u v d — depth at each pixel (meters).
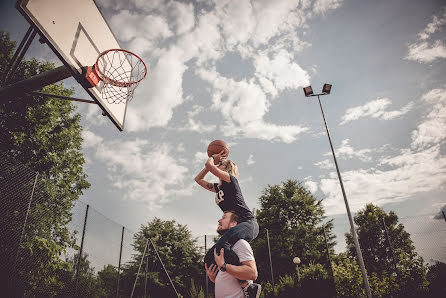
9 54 12.44
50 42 4.24
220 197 2.45
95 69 5.13
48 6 4.29
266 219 27.94
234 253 1.89
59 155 13.80
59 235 7.10
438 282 10.34
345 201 12.17
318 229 26.19
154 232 29.02
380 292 11.32
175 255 26.55
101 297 8.50
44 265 6.30
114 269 9.48
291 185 29.80
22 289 5.63
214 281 2.08
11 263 5.38
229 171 2.52
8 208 5.50
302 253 24.17
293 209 28.22
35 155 12.88
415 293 10.49
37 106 13.12
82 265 7.57
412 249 11.30
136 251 11.71
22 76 12.85
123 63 6.14
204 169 2.94
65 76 4.90
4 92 4.65
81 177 14.52
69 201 7.54
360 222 28.66
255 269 1.86
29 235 6.07
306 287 13.05
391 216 27.44
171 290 21.66
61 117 14.38
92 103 5.47
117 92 5.96
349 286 12.49
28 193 6.05
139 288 13.43
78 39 4.92
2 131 12.25
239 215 2.28
